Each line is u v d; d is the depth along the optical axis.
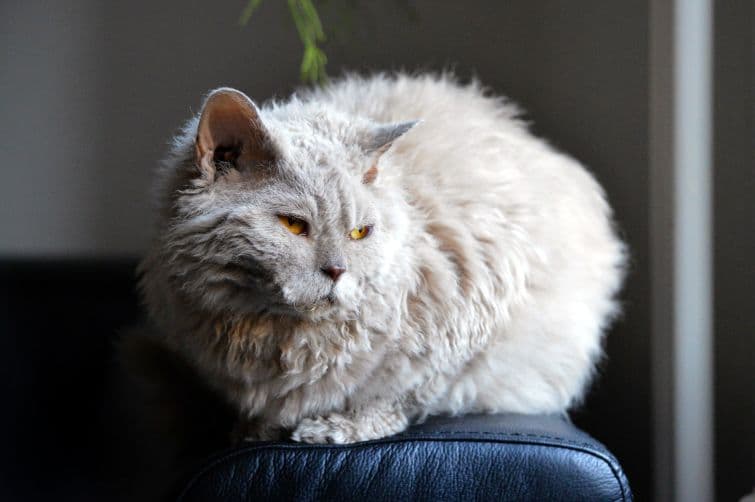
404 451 0.72
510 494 0.72
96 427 1.03
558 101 1.10
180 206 0.73
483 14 1.12
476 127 0.90
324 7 1.11
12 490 1.01
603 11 1.05
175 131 1.10
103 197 1.14
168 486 0.75
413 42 1.14
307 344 0.75
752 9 0.91
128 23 1.13
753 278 0.93
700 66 0.90
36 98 1.13
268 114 0.80
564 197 0.90
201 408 0.88
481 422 0.78
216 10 1.13
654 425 0.98
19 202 1.13
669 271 0.92
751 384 0.93
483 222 0.81
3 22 1.12
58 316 1.09
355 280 0.73
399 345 0.77
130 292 1.12
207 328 0.76
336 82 1.09
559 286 0.86
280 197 0.72
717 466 0.94
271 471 0.71
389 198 0.76
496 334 0.81
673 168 0.91
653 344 0.98
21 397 1.05
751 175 0.93
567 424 0.82
